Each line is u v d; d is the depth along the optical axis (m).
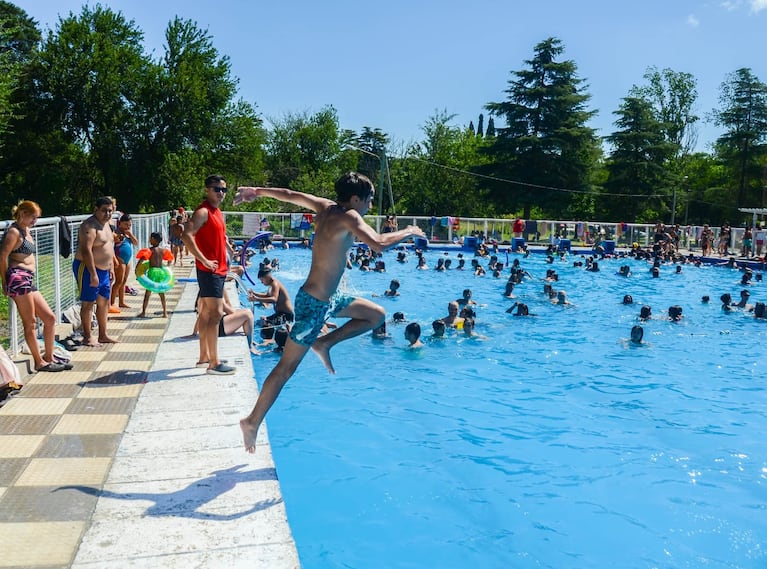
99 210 8.23
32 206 6.68
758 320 15.29
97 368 7.22
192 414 5.71
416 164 70.75
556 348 11.91
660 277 24.89
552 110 58.41
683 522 5.41
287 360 4.39
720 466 6.62
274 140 77.56
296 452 6.77
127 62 45.12
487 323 14.11
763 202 62.78
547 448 7.05
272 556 3.47
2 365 5.77
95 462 4.66
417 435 7.35
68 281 9.97
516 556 4.84
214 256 7.00
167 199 44.00
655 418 8.12
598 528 5.30
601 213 63.84
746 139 63.97
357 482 6.07
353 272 23.36
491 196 60.47
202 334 7.35
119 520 3.84
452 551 4.91
